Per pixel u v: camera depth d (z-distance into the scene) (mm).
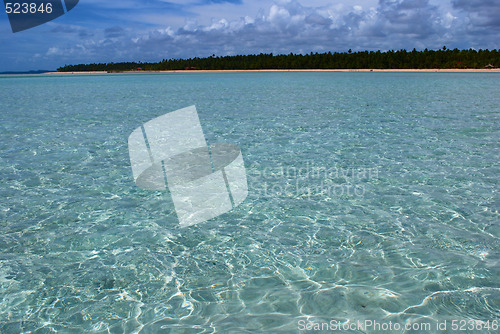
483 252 3266
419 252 3289
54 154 6832
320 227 3840
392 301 2605
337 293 2717
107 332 2350
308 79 36250
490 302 2568
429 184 5074
